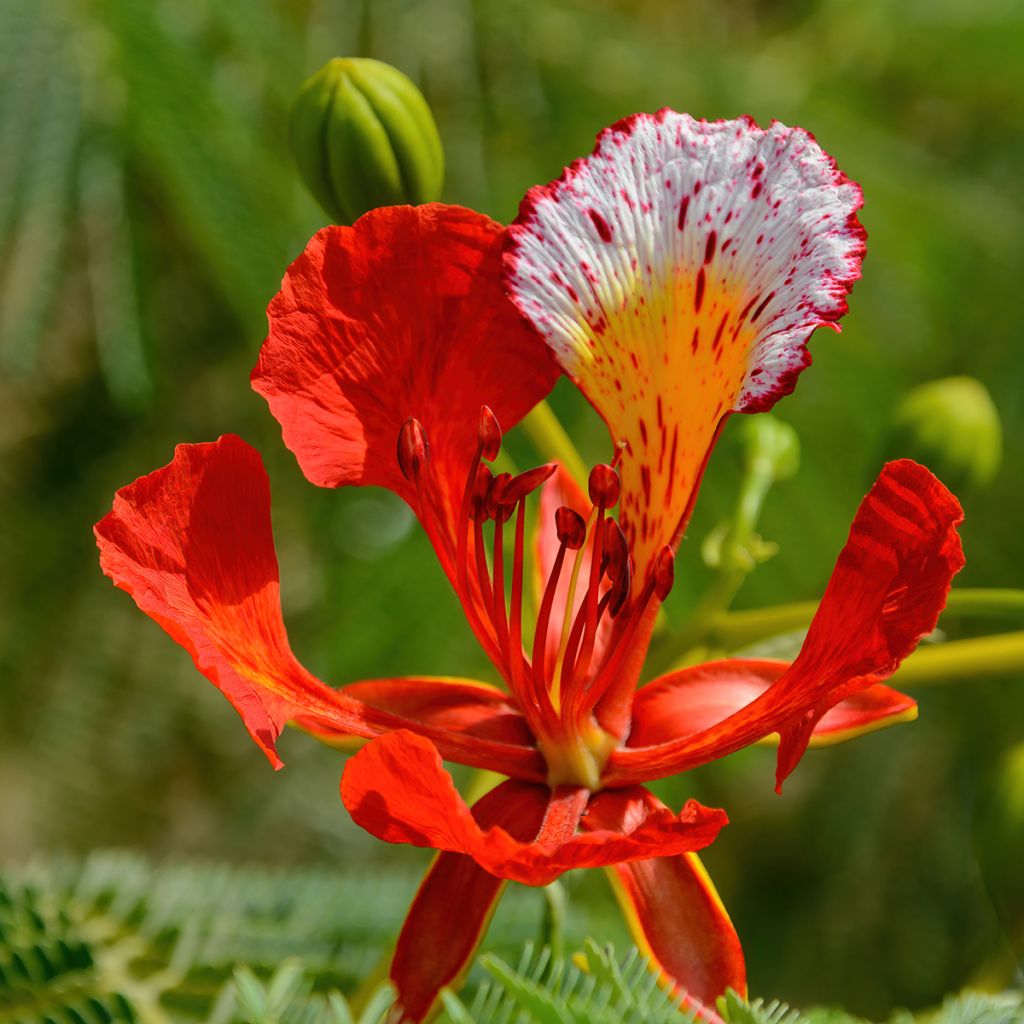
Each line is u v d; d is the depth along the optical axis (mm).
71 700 622
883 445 531
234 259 565
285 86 583
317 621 616
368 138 497
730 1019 439
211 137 567
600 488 462
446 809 435
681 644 510
